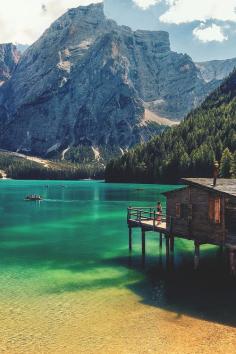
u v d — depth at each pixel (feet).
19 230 217.15
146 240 184.85
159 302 98.17
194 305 96.22
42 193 545.85
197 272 126.41
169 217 136.98
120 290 108.47
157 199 406.62
